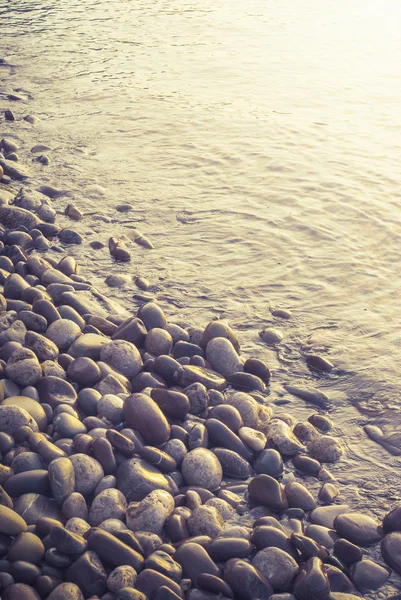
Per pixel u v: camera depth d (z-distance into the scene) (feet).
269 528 5.90
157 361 7.11
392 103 13.70
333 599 5.64
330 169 10.65
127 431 6.47
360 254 8.74
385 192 9.91
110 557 5.68
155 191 9.89
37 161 10.64
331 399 7.07
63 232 8.87
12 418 6.34
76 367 6.95
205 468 6.32
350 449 6.66
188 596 5.62
